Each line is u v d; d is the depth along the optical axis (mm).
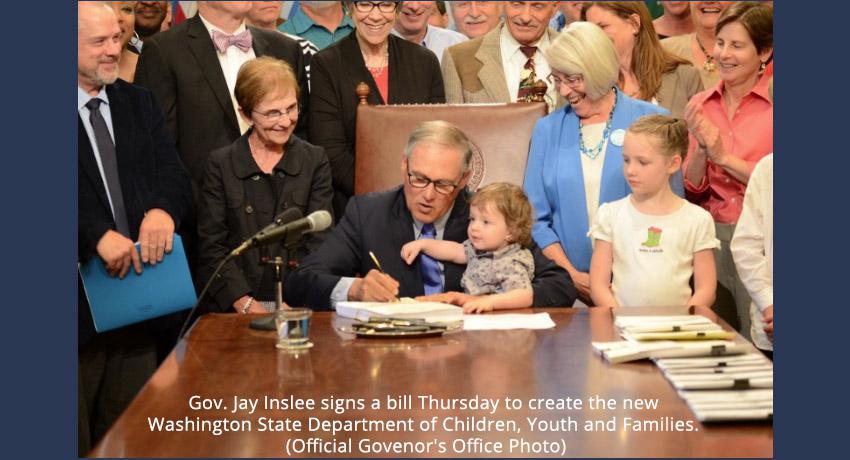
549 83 5375
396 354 3113
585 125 4551
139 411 2523
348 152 5109
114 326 4164
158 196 4461
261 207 4609
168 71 4957
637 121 4180
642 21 5121
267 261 3494
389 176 4719
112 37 4340
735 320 4758
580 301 4832
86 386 4375
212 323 3654
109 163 4414
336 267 4074
